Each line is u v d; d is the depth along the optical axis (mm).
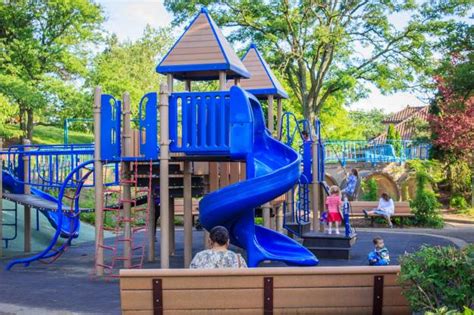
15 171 17125
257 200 10609
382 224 25719
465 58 21375
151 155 11898
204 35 12500
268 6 33938
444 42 20516
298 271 5793
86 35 38406
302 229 15586
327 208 15375
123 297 5785
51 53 36969
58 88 34000
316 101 36469
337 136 48719
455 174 35062
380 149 38875
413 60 34281
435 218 25234
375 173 34844
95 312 8312
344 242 14445
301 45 34594
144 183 13547
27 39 36219
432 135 34375
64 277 11930
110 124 12250
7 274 12406
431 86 33906
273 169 12031
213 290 5797
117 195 23891
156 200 15430
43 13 37469
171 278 5762
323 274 5863
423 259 5582
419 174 27422
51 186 15352
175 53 12414
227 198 10617
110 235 20516
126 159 12094
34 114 37938
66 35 38719
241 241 11414
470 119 32125
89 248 17453
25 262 13508
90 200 27797
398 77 34750
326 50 35094
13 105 31172
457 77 19250
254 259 11219
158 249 16781
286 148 12062
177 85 50906
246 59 17062
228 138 11641
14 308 8625
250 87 16641
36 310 8492
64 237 19188
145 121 11984
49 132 51031
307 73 39844
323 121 43625
